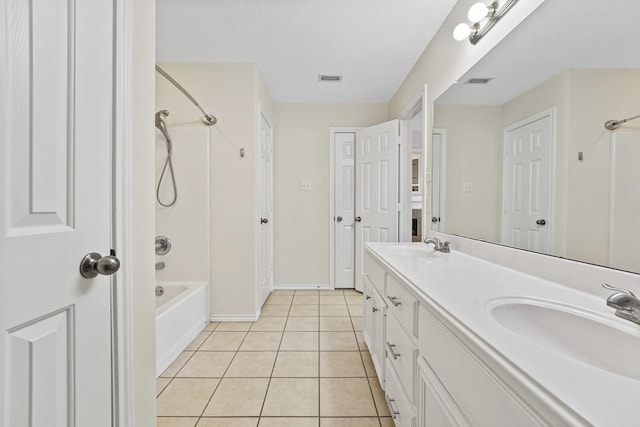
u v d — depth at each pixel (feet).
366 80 9.71
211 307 8.81
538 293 3.02
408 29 6.88
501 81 4.48
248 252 8.79
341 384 5.72
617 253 2.70
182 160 8.65
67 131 2.34
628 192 2.59
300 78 9.59
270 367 6.33
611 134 2.75
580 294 2.98
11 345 1.96
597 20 2.92
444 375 2.65
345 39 7.32
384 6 6.10
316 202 11.89
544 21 3.63
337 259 12.01
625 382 1.49
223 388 5.59
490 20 4.61
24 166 2.03
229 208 8.76
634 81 2.54
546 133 3.62
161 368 6.15
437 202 6.86
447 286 3.29
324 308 9.92
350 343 7.45
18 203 2.00
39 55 2.11
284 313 9.48
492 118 4.73
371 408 5.03
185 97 8.63
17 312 1.98
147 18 3.37
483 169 4.99
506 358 1.74
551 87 3.52
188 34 7.19
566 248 3.34
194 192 8.66
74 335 2.39
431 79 7.30
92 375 2.55
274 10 6.28
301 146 11.82
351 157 11.94
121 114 2.84
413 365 3.45
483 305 2.65
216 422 4.70
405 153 9.89
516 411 1.64
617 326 2.23
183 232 8.71
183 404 5.13
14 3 1.95
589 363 2.30
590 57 2.97
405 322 3.80
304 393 5.43
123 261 2.87
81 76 2.44
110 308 2.77
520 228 4.14
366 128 11.23
